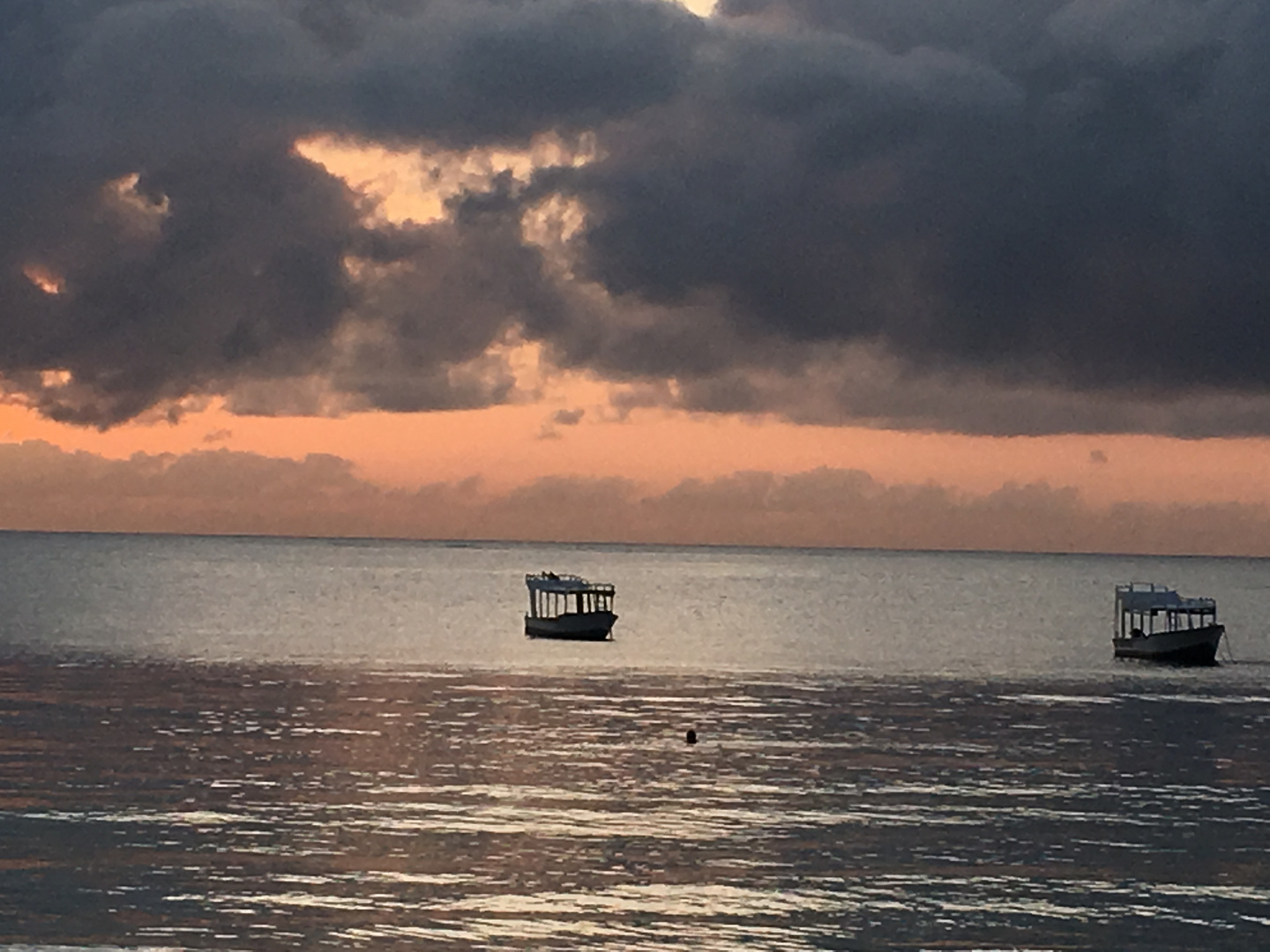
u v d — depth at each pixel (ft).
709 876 173.78
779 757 257.14
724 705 338.13
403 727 289.12
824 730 295.28
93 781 222.69
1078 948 149.89
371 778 230.27
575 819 202.69
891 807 213.46
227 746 259.80
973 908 162.61
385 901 162.50
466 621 631.15
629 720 306.76
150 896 162.09
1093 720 316.81
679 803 214.69
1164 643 455.63
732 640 553.23
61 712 301.63
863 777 237.66
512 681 383.45
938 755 261.65
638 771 240.73
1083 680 408.87
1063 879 174.29
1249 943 152.15
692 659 459.32
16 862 174.50
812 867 178.19
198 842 185.57
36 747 253.03
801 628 636.48
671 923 156.35
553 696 350.23
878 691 374.22
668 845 188.24
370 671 404.16
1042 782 235.81
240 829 193.16
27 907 157.58
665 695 358.84
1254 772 247.29
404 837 190.80
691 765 247.29
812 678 406.21
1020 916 160.15
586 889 168.25
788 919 158.20
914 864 180.45
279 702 328.90
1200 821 206.49
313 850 183.01
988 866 179.63
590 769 242.58
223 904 160.04
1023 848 189.06
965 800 219.41
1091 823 204.03
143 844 183.62
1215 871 178.50
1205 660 453.17
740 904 163.22
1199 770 248.52
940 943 151.02
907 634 603.26
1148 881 173.47
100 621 581.53
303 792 218.38
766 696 358.43
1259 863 182.50
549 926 155.22
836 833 196.24
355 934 151.53
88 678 371.56
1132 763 255.50
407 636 532.32
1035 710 336.29
